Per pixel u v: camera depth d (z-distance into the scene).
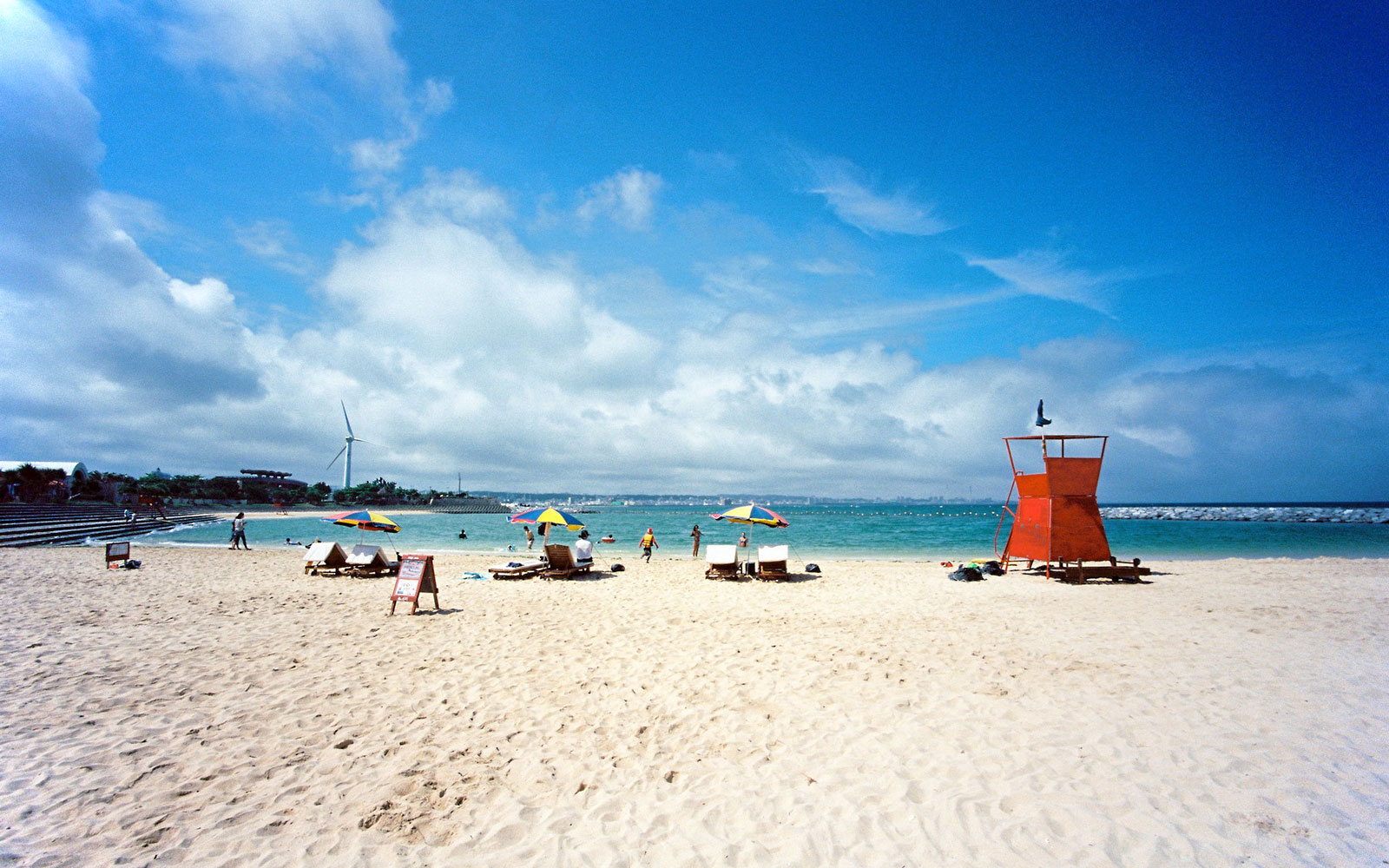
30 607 11.56
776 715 6.12
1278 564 21.05
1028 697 6.52
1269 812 4.21
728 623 10.77
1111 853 3.75
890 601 13.41
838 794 4.54
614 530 56.31
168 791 4.57
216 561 21.11
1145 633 9.67
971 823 4.11
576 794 4.58
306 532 45.22
